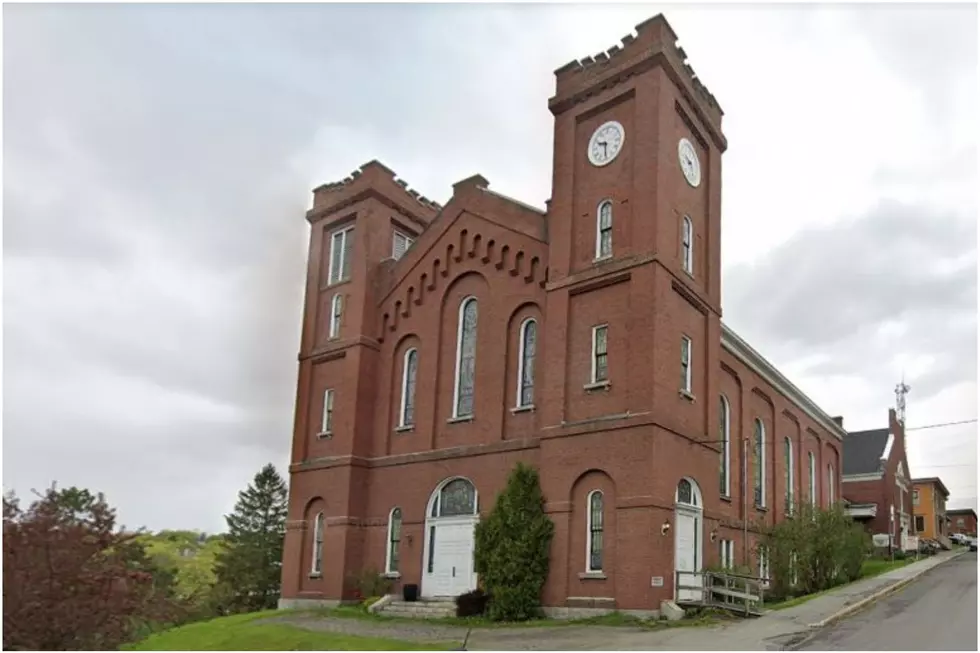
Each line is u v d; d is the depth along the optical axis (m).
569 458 25.67
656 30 27.31
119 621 12.08
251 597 61.31
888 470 63.31
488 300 30.92
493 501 28.53
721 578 24.59
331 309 36.41
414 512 31.03
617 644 18.86
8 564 11.09
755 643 18.39
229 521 68.81
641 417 24.34
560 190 28.62
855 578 33.56
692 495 26.20
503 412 29.17
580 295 27.25
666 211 26.45
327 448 34.34
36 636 11.07
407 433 32.41
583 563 24.56
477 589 26.89
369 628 24.30
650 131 26.67
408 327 33.72
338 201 37.34
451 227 33.00
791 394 43.38
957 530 99.25
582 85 28.89
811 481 46.97
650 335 24.83
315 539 33.75
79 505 12.75
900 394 69.19
